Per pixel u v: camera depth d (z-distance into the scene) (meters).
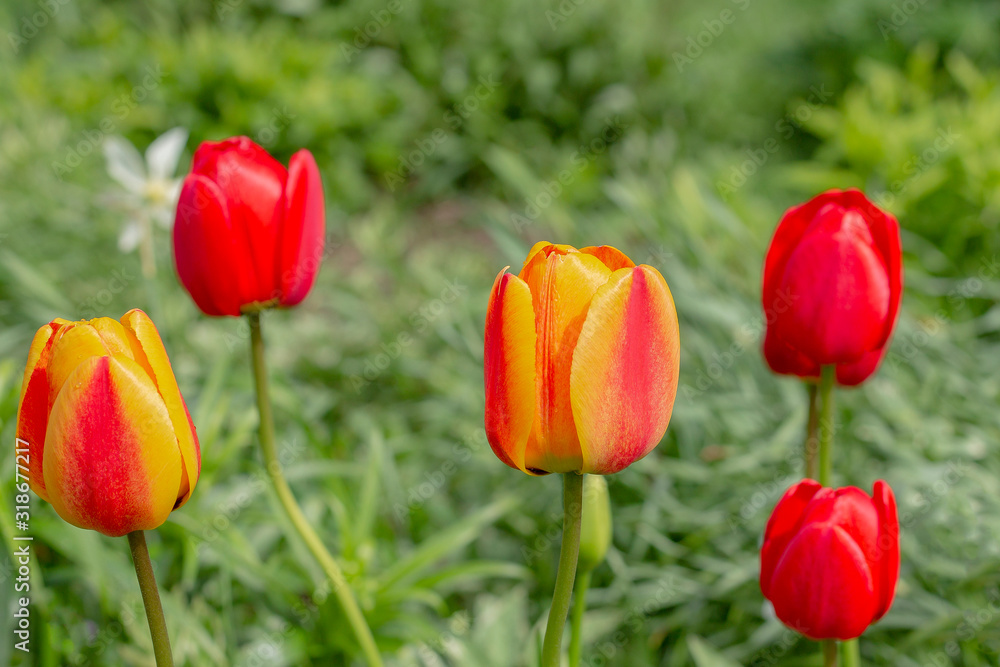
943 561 1.09
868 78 2.88
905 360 1.39
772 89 3.25
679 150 2.69
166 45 2.66
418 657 1.04
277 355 1.67
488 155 2.67
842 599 0.84
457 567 1.06
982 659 1.08
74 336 0.78
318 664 1.06
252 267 0.90
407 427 1.58
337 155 2.62
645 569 1.15
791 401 1.31
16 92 2.28
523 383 0.78
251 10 3.03
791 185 2.53
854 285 0.88
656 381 0.79
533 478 1.32
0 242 1.65
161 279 1.69
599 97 2.87
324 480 1.17
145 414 0.78
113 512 0.79
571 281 0.78
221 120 2.59
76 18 2.88
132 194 1.32
